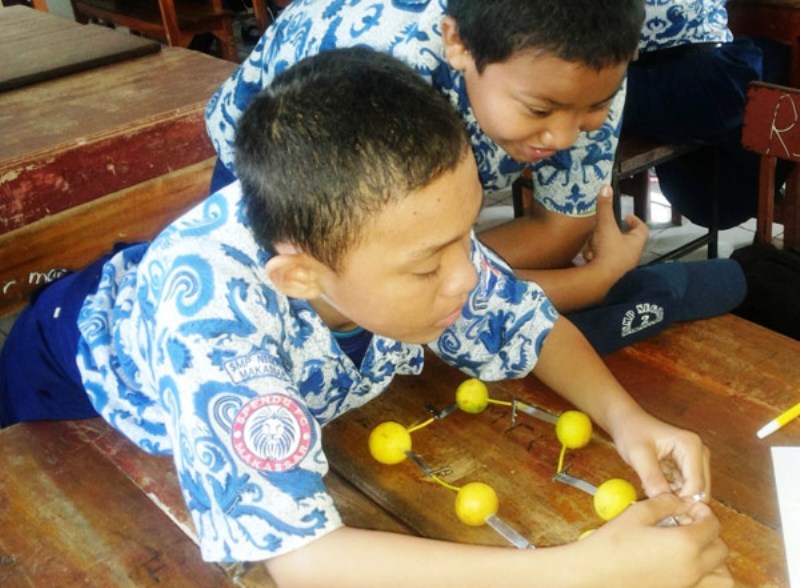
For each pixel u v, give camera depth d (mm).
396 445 928
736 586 750
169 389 759
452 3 942
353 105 685
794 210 1504
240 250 805
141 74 2062
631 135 2377
